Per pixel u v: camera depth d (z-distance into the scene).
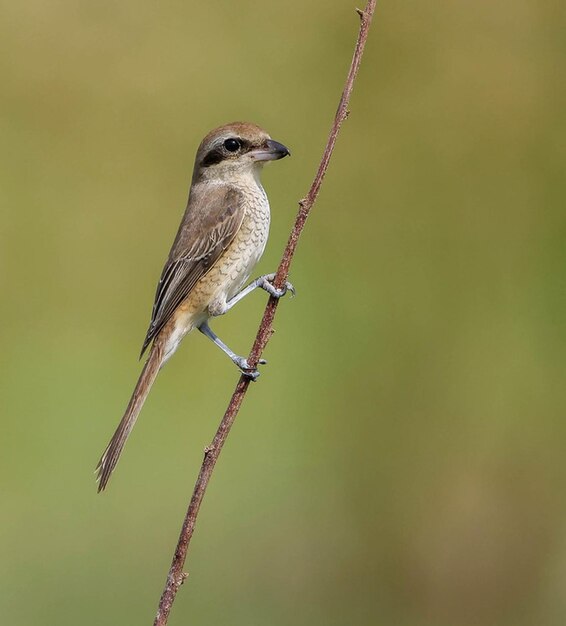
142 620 11.05
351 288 12.80
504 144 13.23
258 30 13.97
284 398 12.18
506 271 12.84
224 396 12.23
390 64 13.54
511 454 12.09
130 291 13.38
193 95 13.91
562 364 12.33
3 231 13.65
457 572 11.68
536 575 11.64
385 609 11.53
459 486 12.02
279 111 13.67
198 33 14.08
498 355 12.52
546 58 13.32
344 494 11.84
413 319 12.70
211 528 11.59
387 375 12.45
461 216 13.08
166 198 13.65
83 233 13.64
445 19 13.59
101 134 13.91
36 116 13.98
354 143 13.41
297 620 11.18
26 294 13.43
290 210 13.18
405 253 12.99
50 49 14.05
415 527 11.80
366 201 13.21
